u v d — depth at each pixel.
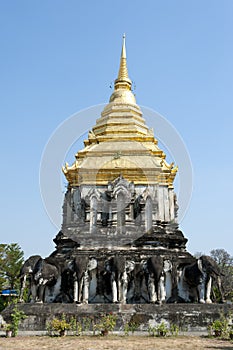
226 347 22.66
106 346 22.78
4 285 85.69
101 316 30.50
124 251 37.12
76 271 34.59
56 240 40.66
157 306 31.50
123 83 53.03
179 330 30.03
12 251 84.06
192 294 36.19
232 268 84.44
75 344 23.61
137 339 25.86
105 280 35.62
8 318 31.36
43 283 34.94
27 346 22.91
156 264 34.75
